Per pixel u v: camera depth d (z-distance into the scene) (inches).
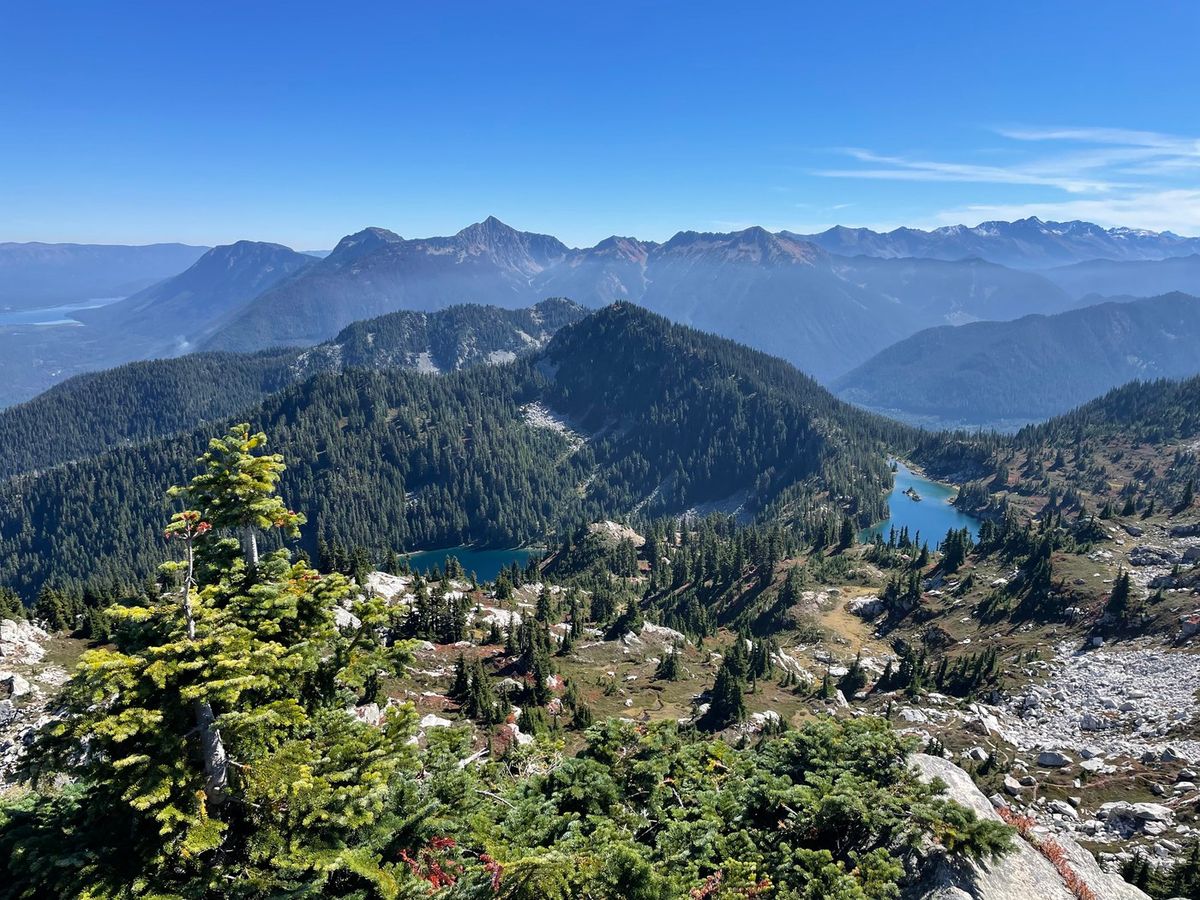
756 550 6668.3
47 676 1867.6
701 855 597.3
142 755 456.1
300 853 482.3
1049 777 2283.5
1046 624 4210.1
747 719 2913.4
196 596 553.0
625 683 3499.0
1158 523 6013.8
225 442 571.2
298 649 543.2
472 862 541.3
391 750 571.2
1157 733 2481.5
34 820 513.0
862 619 5329.7
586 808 688.4
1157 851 1646.2
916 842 591.2
